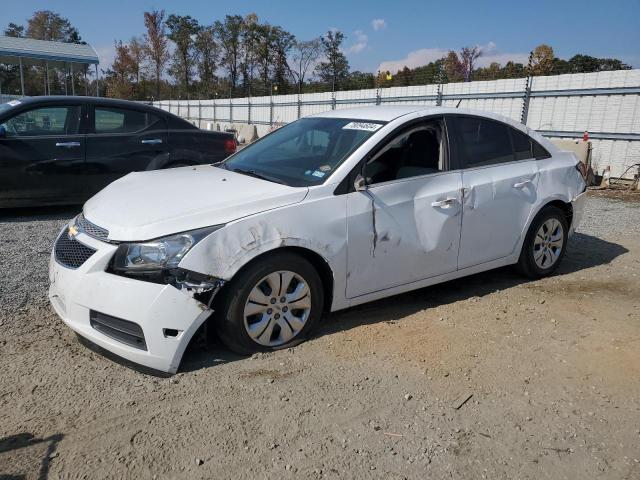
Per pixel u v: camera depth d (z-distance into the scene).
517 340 3.94
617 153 12.64
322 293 3.75
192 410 2.94
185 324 3.19
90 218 3.61
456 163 4.48
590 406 3.13
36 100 7.16
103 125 7.53
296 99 25.69
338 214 3.72
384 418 2.93
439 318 4.29
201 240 3.22
